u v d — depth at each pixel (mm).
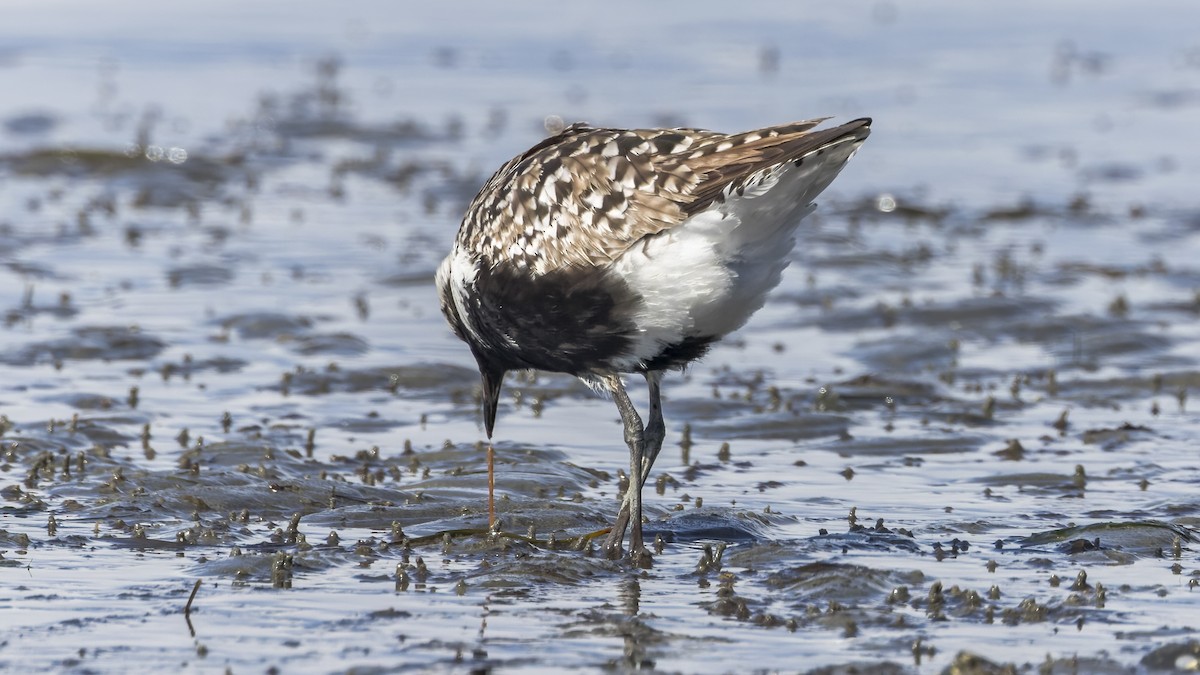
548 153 10891
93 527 11078
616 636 8867
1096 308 19359
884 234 24656
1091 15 52344
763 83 38781
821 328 18781
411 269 21219
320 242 23094
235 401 15094
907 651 8633
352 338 17484
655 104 35219
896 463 13406
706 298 10375
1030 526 11477
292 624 9023
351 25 48094
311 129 32625
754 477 12945
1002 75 41469
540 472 12719
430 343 17656
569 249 10625
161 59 41125
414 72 40500
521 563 10195
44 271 20594
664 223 10312
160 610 9250
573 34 47250
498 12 51500
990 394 15836
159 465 12727
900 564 10398
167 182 27203
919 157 31375
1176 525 11305
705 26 49156
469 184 27609
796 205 10250
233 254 22156
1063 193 28031
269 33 45875
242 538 10859
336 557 10391
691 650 8641
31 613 9188
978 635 8891
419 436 14094
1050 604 9430
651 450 10977
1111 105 37781
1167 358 17219
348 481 12367
